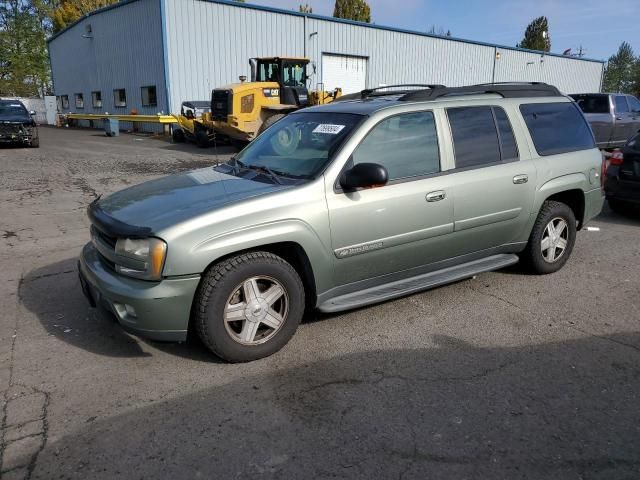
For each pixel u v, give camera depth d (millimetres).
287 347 3893
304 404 3164
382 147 4086
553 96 5523
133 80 26984
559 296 4918
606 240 6996
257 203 3543
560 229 5410
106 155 16781
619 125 15078
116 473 2590
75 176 12219
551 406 3139
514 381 3422
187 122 19984
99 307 3672
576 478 2551
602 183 5738
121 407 3137
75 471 2604
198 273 3350
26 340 3994
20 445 2791
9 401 3193
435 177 4309
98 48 30266
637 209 8734
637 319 4402
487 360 3703
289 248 3854
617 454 2717
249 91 17000
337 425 2961
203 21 23406
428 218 4250
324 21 26891
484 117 4762
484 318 4418
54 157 16094
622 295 4945
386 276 4254
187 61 23375
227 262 3479
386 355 3775
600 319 4402
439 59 32375
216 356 3723
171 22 22625
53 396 3250
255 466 2637
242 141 18125
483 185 4559
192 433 2893
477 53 34219
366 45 28844
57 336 4066
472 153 4602
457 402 3180
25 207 8750
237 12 24172
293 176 3949
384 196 3998
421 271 4473
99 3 51094
